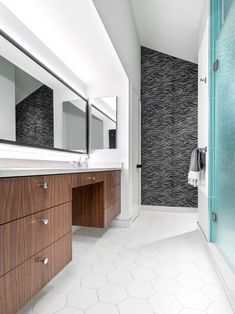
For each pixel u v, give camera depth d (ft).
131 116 9.04
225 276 4.42
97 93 8.93
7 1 4.46
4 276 2.75
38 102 5.97
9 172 2.85
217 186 6.09
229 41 4.98
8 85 4.89
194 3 7.91
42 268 3.56
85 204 6.98
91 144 8.97
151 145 11.68
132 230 8.13
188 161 11.23
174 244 6.69
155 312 3.61
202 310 3.66
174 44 10.58
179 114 11.36
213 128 6.52
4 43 4.69
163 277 4.74
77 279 4.64
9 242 2.85
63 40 5.86
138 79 11.07
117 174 8.13
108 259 5.61
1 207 2.72
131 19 9.10
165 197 11.51
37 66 5.87
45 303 3.84
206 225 6.79
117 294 4.11
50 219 3.82
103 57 6.79
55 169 3.95
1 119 4.71
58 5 4.47
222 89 5.60
